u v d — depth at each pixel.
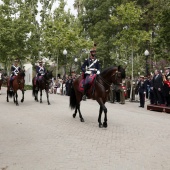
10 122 12.37
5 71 44.03
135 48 25.47
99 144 8.96
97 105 18.88
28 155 7.86
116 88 21.39
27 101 20.20
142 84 19.39
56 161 7.36
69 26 41.03
